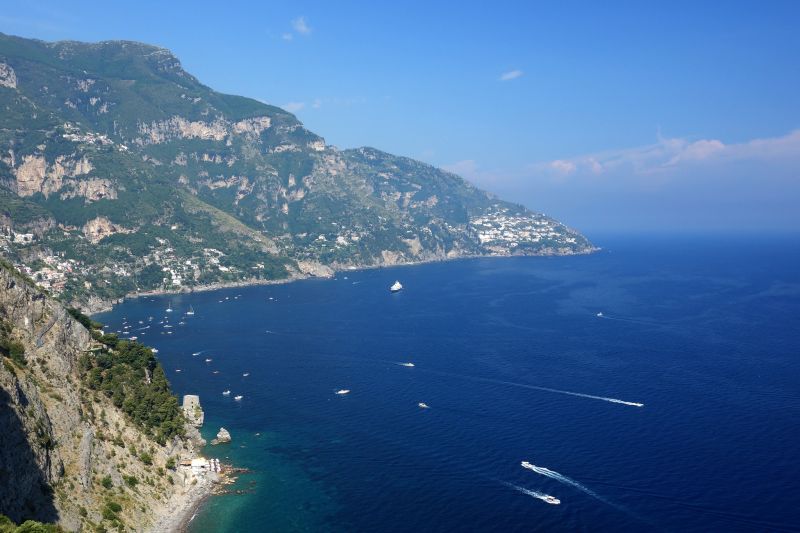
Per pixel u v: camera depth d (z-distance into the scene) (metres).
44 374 178.88
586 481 177.88
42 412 160.88
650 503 165.25
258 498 175.75
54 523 143.38
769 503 163.50
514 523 158.25
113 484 167.12
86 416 180.38
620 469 184.12
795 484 172.62
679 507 162.88
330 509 168.62
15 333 179.75
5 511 133.00
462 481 180.88
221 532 159.50
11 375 156.38
